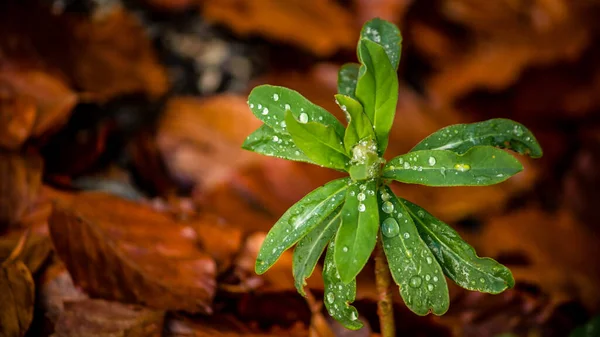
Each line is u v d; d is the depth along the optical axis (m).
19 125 0.64
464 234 0.79
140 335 0.57
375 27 0.54
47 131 0.66
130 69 0.78
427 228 0.52
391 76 0.52
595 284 0.73
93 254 0.59
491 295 0.64
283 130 0.52
